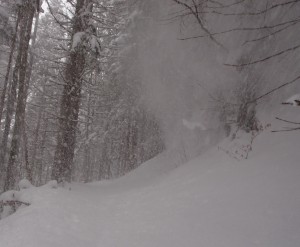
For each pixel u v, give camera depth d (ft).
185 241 11.71
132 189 28.50
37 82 64.08
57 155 36.24
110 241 14.07
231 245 10.32
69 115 37.01
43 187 24.89
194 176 21.77
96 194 28.53
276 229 10.39
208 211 13.82
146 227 14.64
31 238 12.92
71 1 38.91
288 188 12.98
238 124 27.30
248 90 27.63
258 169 16.70
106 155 75.15
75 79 37.52
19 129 39.86
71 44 38.34
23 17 42.37
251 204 12.87
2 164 47.09
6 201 24.08
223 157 23.47
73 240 13.99
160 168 37.86
